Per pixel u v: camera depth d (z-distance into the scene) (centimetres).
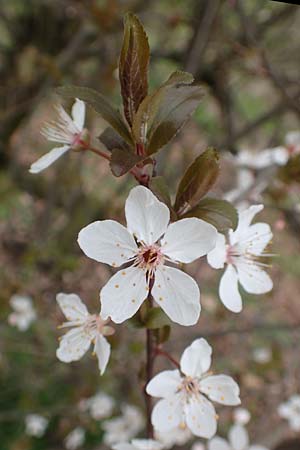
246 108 50
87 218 31
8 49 37
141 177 10
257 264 12
